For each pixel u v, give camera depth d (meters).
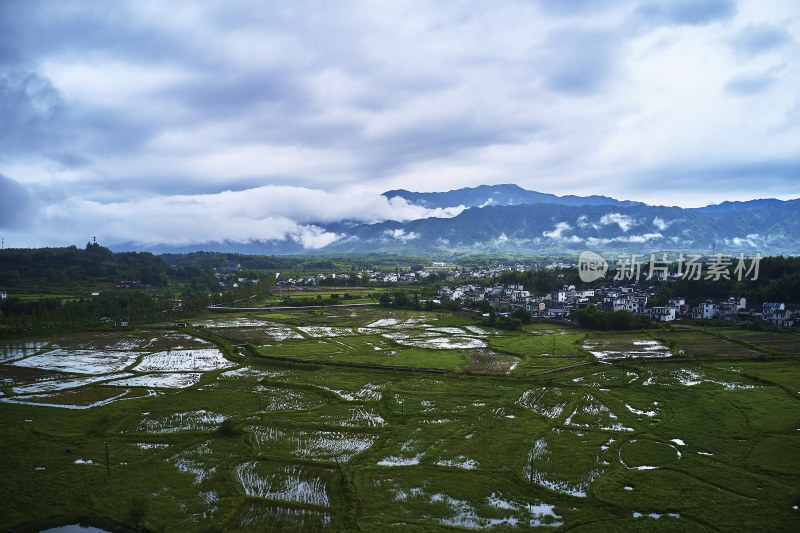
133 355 144.00
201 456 70.56
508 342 150.50
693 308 190.62
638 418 82.25
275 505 57.53
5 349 153.75
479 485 61.12
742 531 50.12
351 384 107.50
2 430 80.81
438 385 104.75
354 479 62.78
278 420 84.81
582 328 178.00
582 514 54.34
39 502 58.28
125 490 60.97
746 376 104.12
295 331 182.25
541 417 83.94
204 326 196.50
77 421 85.00
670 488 59.00
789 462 64.19
